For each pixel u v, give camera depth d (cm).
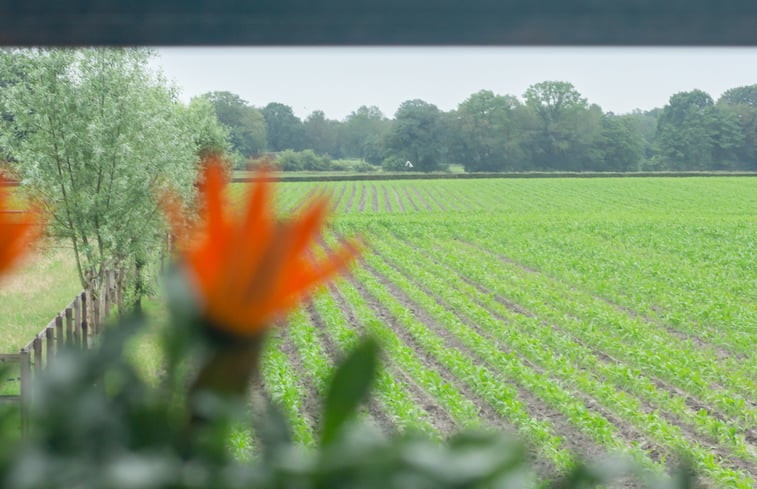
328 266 117
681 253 6869
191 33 164
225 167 119
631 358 3231
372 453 103
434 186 13375
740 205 11725
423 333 3516
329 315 3769
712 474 1997
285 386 2464
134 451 106
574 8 162
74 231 2555
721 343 3644
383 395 2470
